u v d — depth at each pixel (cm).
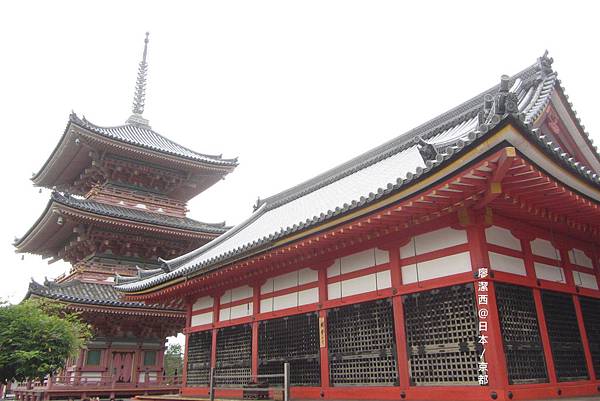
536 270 1234
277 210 2602
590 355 1270
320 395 1384
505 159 882
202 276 1798
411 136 2116
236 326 1817
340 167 2398
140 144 3500
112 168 3575
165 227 3372
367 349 1292
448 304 1133
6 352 1909
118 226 3269
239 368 1747
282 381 1545
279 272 1666
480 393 1016
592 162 1627
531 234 1252
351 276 1388
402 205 1066
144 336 3219
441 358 1117
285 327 1584
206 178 4022
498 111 851
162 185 3881
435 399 1094
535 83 1609
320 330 1434
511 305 1112
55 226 3381
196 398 1794
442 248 1170
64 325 2086
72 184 4047
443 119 2019
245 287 1823
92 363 2998
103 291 3130
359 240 1320
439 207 1105
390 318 1250
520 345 1081
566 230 1334
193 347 2058
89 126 3331
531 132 865
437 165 951
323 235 1269
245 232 2470
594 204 1145
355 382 1305
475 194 1035
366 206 1124
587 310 1352
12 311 2005
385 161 2120
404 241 1257
